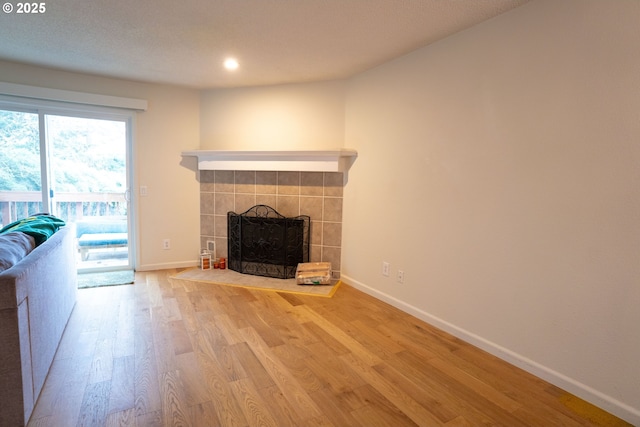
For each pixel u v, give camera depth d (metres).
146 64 3.31
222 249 4.36
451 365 2.20
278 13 2.24
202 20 2.36
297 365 2.16
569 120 1.89
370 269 3.46
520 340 2.18
